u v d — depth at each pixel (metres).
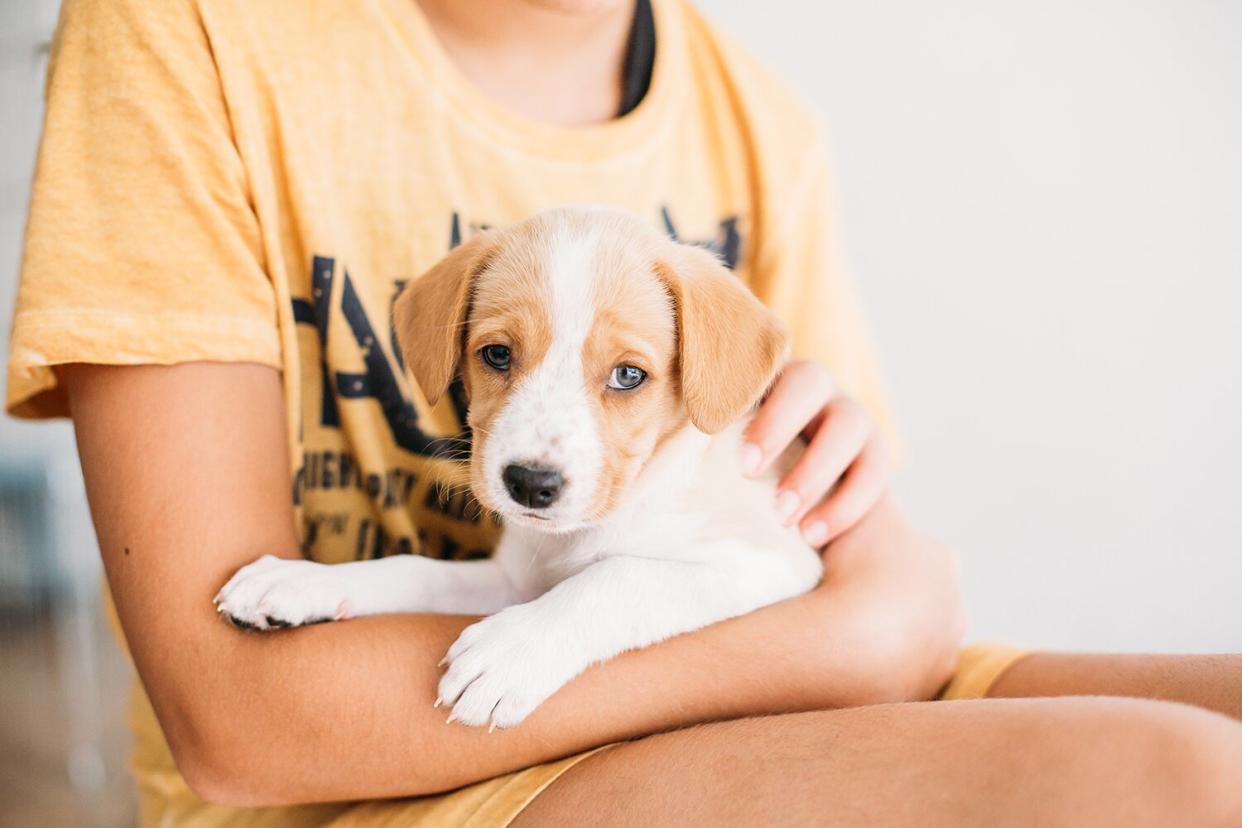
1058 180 0.89
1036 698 0.46
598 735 0.49
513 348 0.56
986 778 0.43
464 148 0.62
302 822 0.54
